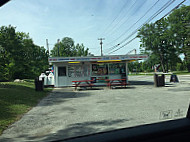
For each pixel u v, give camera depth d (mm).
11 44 30531
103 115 5945
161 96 9617
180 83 16922
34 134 4309
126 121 5082
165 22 49938
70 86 18406
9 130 4656
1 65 28562
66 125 4977
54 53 62469
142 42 53531
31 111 6996
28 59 34781
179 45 49250
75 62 18203
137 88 14602
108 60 17453
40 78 18734
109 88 15609
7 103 7547
